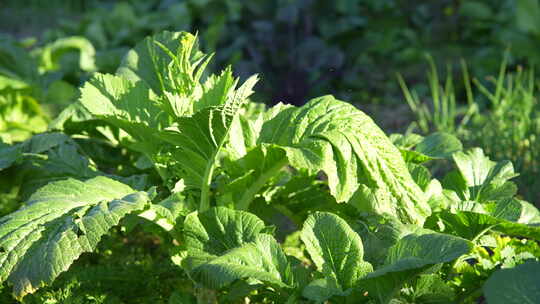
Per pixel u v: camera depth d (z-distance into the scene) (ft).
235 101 4.59
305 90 11.09
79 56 9.11
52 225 4.46
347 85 11.42
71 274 5.27
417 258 4.16
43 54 9.21
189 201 4.95
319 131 4.83
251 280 4.45
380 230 4.66
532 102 8.84
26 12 16.84
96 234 4.36
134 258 5.81
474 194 5.29
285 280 4.39
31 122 7.39
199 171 4.95
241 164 4.85
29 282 4.29
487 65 11.05
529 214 5.11
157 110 5.15
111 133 5.74
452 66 11.42
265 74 11.02
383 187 4.77
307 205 5.39
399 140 5.65
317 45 11.06
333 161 4.68
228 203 4.99
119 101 5.12
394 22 12.90
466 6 12.06
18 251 4.36
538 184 6.91
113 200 4.60
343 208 5.29
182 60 4.90
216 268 4.19
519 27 10.98
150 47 5.50
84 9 17.35
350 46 11.79
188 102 4.86
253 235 4.57
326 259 4.45
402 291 4.47
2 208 6.44
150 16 11.64
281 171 5.25
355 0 12.03
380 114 10.39
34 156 5.61
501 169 5.35
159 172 5.21
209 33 10.73
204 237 4.58
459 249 4.18
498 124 8.05
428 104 10.65
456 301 4.69
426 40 12.49
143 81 5.41
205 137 4.73
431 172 7.43
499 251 4.70
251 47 11.14
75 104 5.82
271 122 5.02
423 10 12.62
